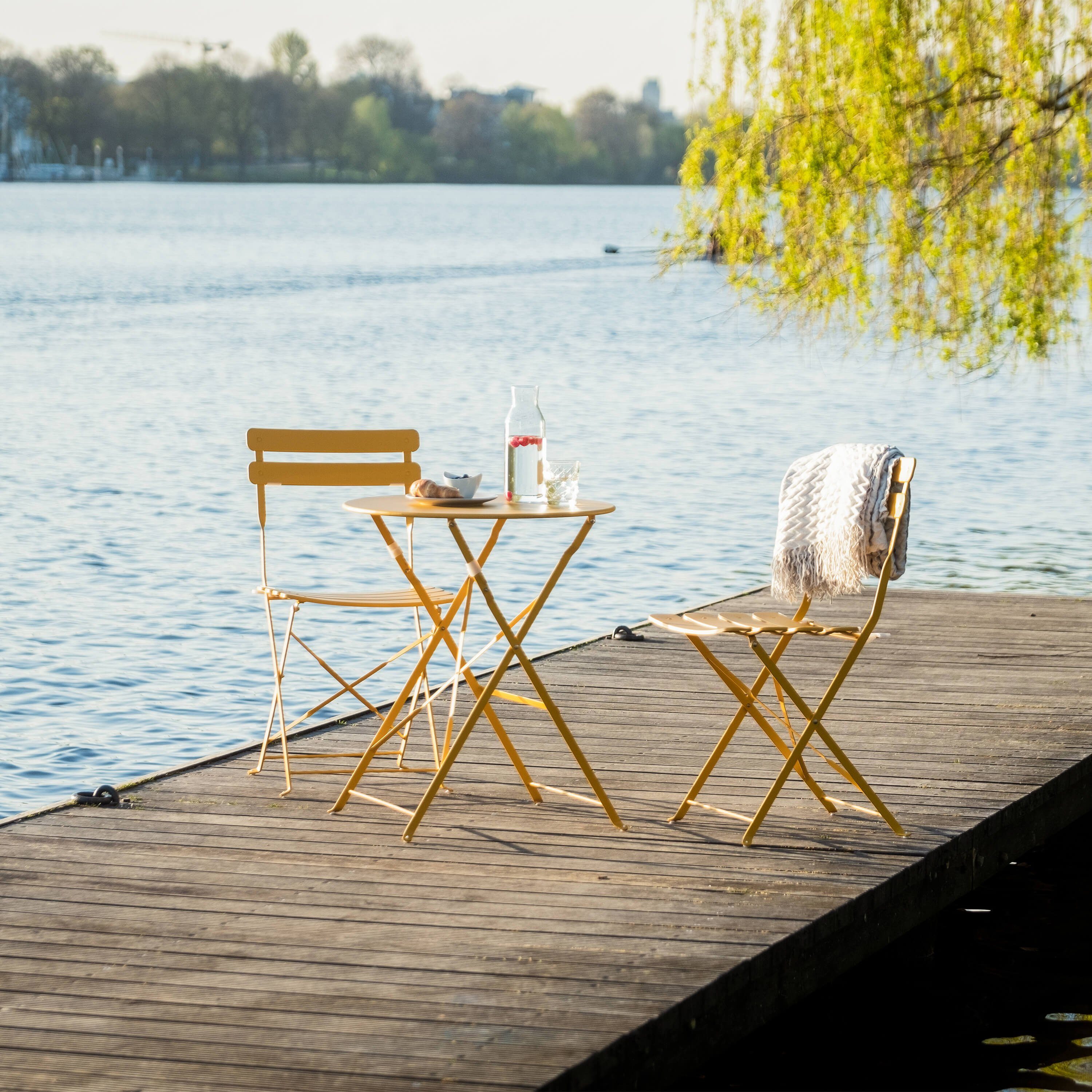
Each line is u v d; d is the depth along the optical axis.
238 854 5.64
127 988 4.43
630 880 5.37
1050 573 14.44
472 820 6.07
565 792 6.28
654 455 21.81
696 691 8.38
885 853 5.68
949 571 14.51
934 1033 5.45
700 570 14.63
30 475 19.23
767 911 5.05
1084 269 10.84
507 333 41.28
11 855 5.60
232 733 9.52
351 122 154.38
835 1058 5.25
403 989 4.43
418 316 45.38
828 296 10.96
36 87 149.50
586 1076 3.98
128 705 10.10
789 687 5.86
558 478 5.96
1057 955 6.20
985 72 10.55
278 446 6.54
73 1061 3.97
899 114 10.47
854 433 24.45
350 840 5.80
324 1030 4.16
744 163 10.81
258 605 12.99
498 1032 4.14
